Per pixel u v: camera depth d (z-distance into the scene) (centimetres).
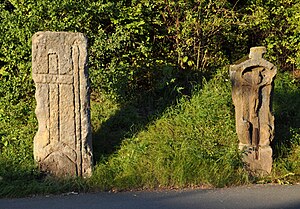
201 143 914
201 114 999
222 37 1143
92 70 1000
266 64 862
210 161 840
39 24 972
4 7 1052
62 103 817
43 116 816
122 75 1022
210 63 1156
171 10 1091
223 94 1060
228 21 1099
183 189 798
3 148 884
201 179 817
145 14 1078
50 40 811
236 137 941
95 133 959
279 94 1090
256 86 864
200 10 1083
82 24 1009
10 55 1002
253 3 1142
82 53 818
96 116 1005
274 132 928
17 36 985
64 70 814
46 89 815
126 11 1046
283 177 848
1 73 1030
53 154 814
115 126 991
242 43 1193
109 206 705
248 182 831
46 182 789
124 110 1030
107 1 1042
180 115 1012
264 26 1138
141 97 1083
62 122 818
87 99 824
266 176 854
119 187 794
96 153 884
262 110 872
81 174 821
